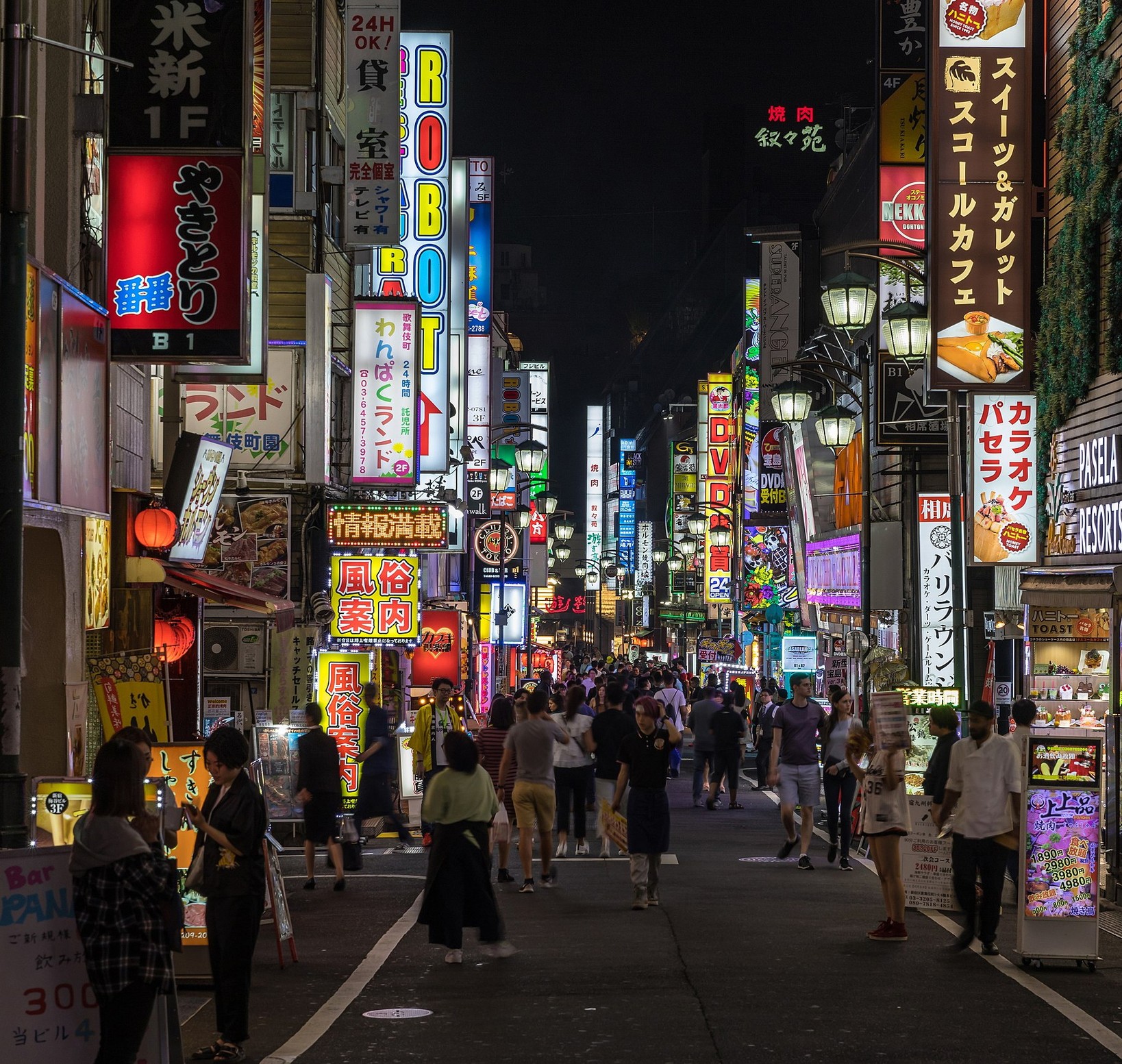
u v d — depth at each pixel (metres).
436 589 46.62
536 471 50.28
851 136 46.16
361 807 21.05
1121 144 19.56
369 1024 10.27
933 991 11.30
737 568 73.62
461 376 38.38
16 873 7.25
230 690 24.31
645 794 15.79
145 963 7.25
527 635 56.06
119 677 15.04
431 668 36.03
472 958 12.92
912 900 15.55
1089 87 20.66
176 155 15.79
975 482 23.36
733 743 29.16
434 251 34.44
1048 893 12.41
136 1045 7.22
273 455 27.17
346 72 30.39
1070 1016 10.41
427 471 33.72
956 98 23.20
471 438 45.84
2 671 8.98
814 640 45.84
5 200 9.52
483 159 45.31
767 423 56.75
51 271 13.48
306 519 27.23
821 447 44.44
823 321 46.75
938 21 23.28
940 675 29.56
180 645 19.81
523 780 17.75
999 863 13.05
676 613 91.88
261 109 23.89
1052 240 22.97
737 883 18.03
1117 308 19.53
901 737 13.91
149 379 21.58
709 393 77.12
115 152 15.80
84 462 14.70
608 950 13.20
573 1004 10.84
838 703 20.27
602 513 145.88
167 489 18.70
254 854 9.77
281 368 27.25
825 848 22.34
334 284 30.47
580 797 21.66
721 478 76.62
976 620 29.50
